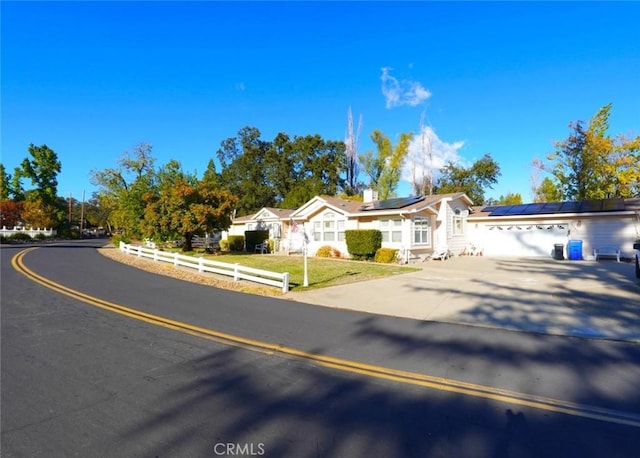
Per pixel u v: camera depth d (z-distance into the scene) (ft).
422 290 36.94
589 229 68.49
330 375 15.93
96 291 36.11
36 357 17.93
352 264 62.44
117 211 121.49
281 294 36.09
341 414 12.59
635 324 23.66
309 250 83.15
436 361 17.63
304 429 11.65
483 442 10.91
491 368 16.71
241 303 31.48
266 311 28.43
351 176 155.43
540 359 17.83
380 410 12.87
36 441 10.93
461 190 145.28
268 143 190.90
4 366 16.76
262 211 104.47
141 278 45.78
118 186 145.89
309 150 172.55
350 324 24.56
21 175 186.80
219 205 85.56
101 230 272.92
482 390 14.43
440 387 14.71
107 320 25.09
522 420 12.14
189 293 36.09
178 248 103.30
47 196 190.08
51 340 20.65
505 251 78.02
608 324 23.80
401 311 28.55
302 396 13.94
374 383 15.11
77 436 11.21
